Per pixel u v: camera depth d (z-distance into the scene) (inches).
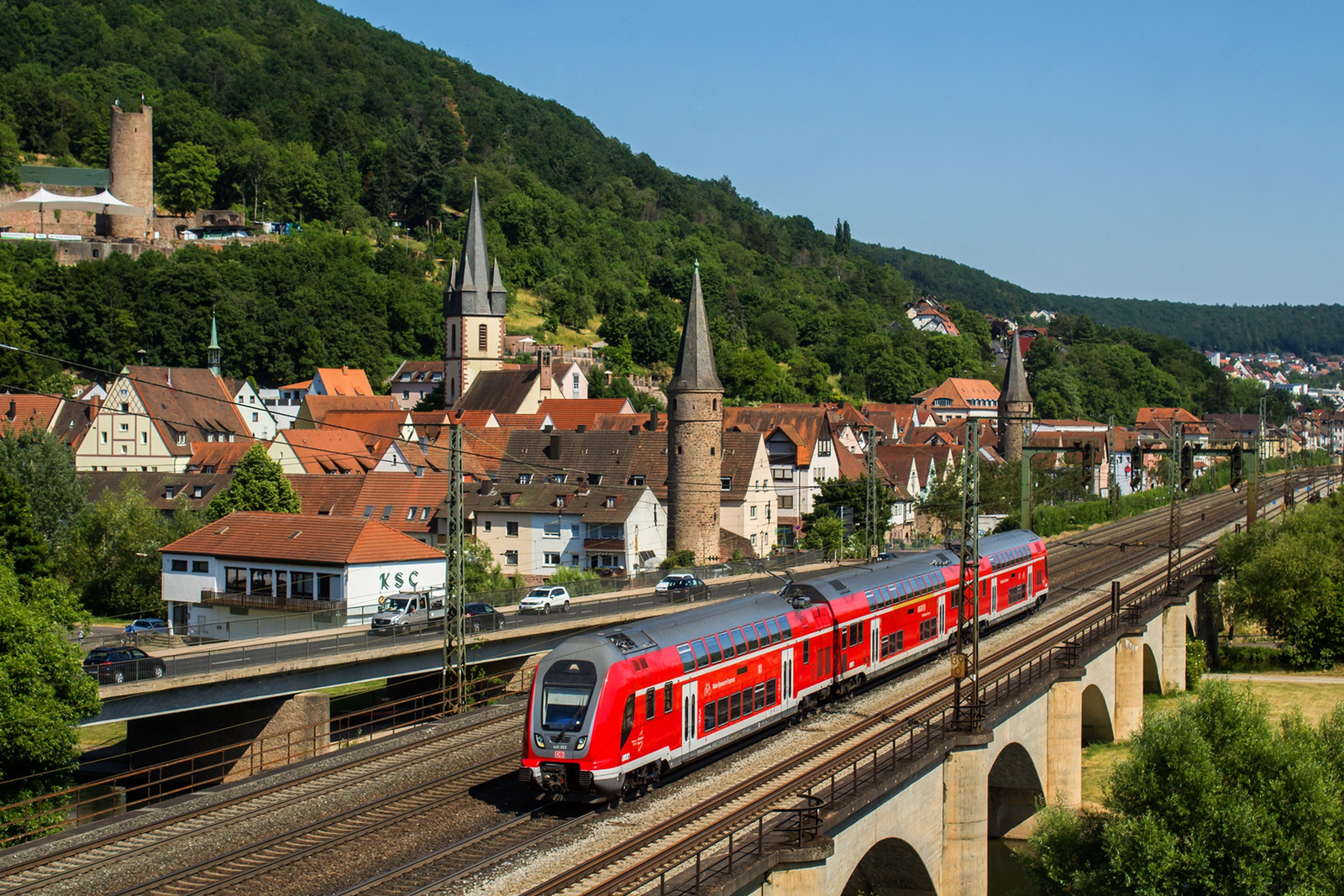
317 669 1856.5
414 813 1194.6
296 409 6166.3
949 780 1398.9
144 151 7662.4
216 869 1047.6
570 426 4825.3
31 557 2102.6
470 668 2091.5
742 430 4439.0
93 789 1804.9
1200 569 3009.4
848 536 3698.3
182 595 2783.0
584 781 1172.5
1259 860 1289.4
